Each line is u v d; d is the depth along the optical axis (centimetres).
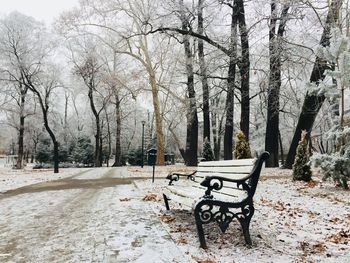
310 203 822
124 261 360
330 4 1488
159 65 3719
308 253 412
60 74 3688
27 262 369
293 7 1736
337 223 584
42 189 1247
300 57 1859
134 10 3244
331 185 1218
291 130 4041
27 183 1557
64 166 4766
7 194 1112
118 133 4425
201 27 2450
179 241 449
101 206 768
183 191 567
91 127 5891
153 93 3588
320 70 1719
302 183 1302
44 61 3322
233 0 2172
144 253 388
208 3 2231
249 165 475
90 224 564
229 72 2186
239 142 1644
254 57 2169
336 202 825
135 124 6041
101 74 3906
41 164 4594
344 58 999
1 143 6900
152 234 482
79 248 418
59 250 412
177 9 2281
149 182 1357
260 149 4116
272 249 423
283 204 807
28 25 3212
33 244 445
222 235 488
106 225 550
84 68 4009
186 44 2791
